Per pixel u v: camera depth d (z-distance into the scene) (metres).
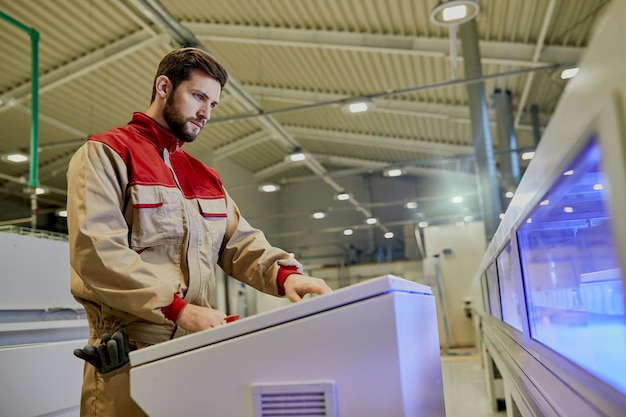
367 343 0.72
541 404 1.07
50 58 7.30
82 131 9.55
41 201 12.39
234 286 12.34
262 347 0.76
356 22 6.49
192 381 0.78
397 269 14.14
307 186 16.77
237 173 13.46
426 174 14.62
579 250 0.83
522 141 10.28
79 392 1.94
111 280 0.95
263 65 8.30
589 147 0.59
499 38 6.39
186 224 1.12
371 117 9.86
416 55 6.93
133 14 6.51
